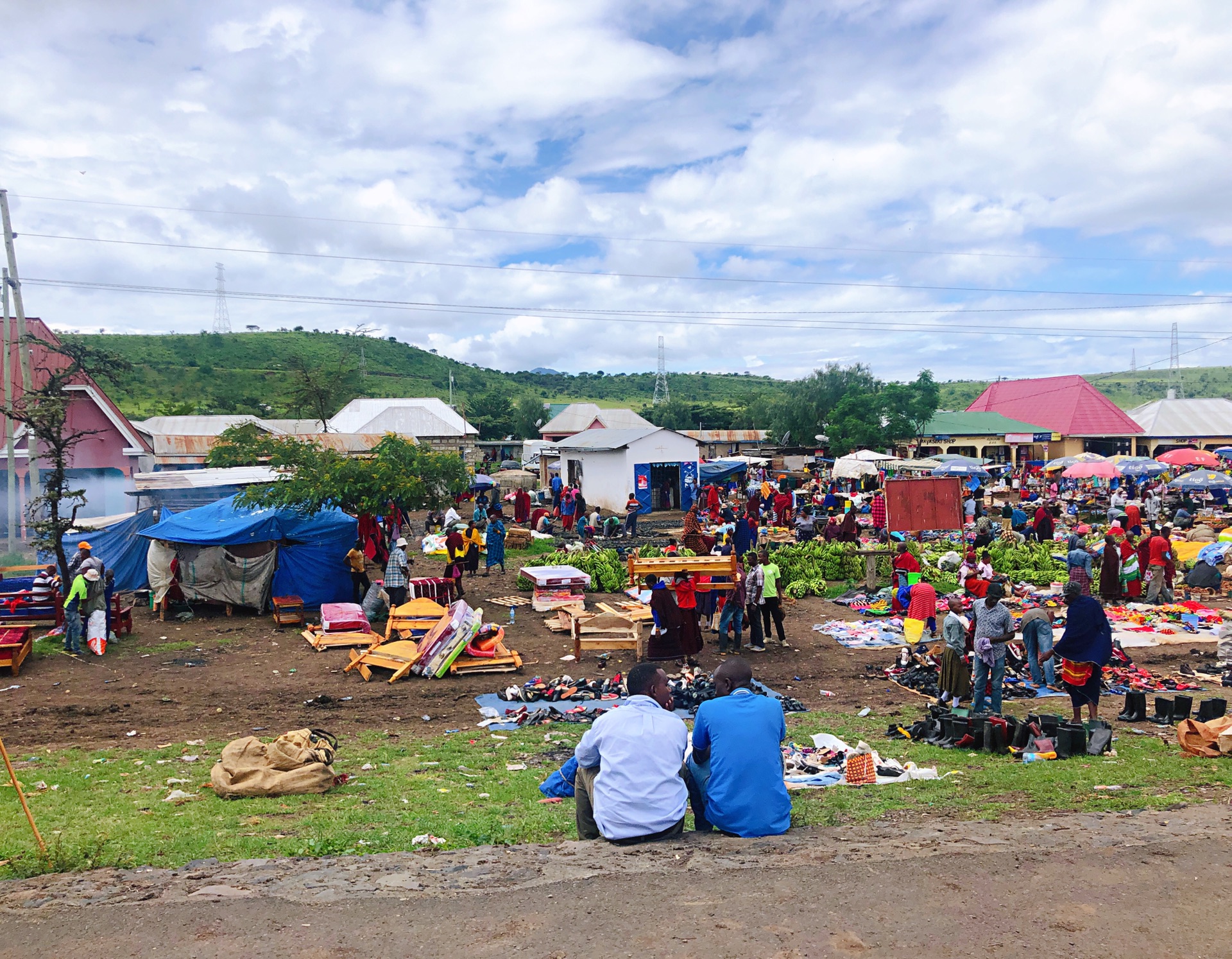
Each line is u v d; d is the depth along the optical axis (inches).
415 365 5915.4
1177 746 374.3
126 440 1306.6
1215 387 7175.2
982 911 175.9
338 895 194.2
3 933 174.9
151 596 785.6
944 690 465.4
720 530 1131.9
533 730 430.0
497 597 818.8
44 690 500.7
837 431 2240.4
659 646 569.6
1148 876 195.6
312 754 327.3
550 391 6446.9
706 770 246.7
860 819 268.1
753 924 171.0
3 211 1005.2
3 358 1101.1
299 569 741.9
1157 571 753.0
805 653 610.2
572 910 180.4
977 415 2405.3
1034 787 310.7
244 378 4210.1
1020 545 987.9
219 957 162.2
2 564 971.9
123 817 280.7
